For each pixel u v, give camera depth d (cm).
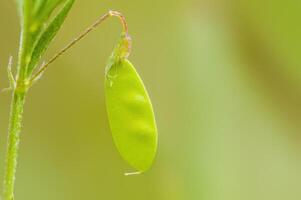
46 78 25
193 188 27
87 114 26
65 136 26
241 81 27
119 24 25
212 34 26
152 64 26
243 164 28
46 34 14
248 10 26
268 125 28
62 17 14
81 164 26
